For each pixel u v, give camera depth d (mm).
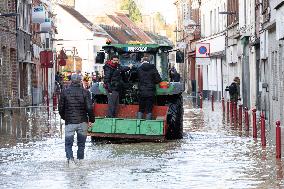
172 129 35219
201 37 104188
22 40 77312
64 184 21719
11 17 71125
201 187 20984
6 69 69250
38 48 92250
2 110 65250
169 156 28312
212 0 94688
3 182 22219
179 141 34250
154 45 37812
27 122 48781
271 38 49312
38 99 88000
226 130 41000
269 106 50812
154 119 34688
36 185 21625
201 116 54188
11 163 26719
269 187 20828
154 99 34500
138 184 21594
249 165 25516
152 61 37938
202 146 31953
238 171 24078
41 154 29516
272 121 48562
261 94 55438
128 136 33250
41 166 25781
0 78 66312
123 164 25984
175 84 35000
